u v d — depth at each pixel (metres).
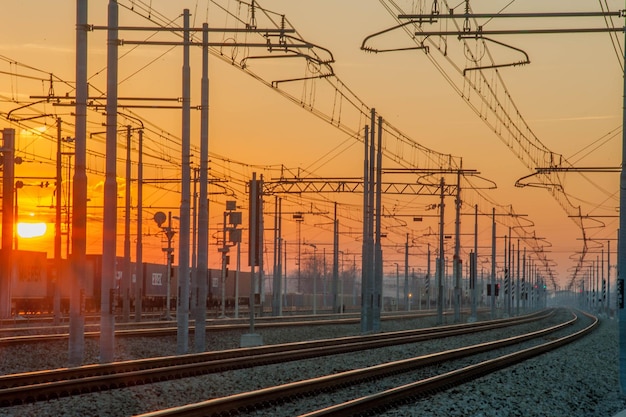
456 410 26.72
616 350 64.94
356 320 93.31
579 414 28.72
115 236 36.88
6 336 54.25
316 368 39.16
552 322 131.12
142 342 50.50
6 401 24.38
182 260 44.72
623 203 33.88
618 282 34.06
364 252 72.94
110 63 36.56
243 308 140.12
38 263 92.69
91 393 27.06
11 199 73.50
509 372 39.59
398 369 38.12
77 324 35.09
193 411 21.75
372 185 72.50
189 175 44.81
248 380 33.09
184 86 44.72
